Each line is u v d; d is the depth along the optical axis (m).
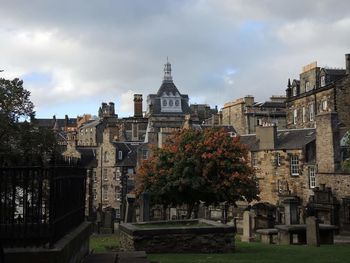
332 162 44.50
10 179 9.25
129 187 69.94
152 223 20.69
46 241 8.77
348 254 17.56
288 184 51.25
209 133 38.91
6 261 8.35
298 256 16.73
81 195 12.98
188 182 37.19
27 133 18.62
